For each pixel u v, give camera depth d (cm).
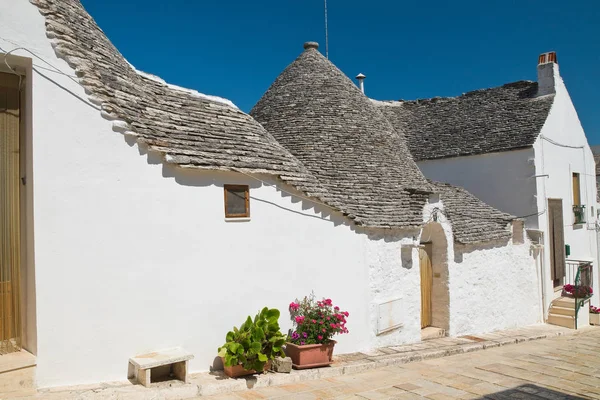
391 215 948
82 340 525
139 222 575
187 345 612
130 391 507
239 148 721
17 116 536
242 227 684
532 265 1402
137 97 652
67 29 552
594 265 1780
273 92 1279
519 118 1551
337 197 890
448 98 1839
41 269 501
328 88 1238
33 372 493
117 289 553
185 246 616
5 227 523
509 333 1206
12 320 523
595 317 1568
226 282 659
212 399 546
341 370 717
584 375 750
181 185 617
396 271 949
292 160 812
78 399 470
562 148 1609
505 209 1482
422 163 1672
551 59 1586
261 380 615
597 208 1888
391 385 655
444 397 607
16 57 500
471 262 1157
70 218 523
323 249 799
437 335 1062
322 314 734
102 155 549
